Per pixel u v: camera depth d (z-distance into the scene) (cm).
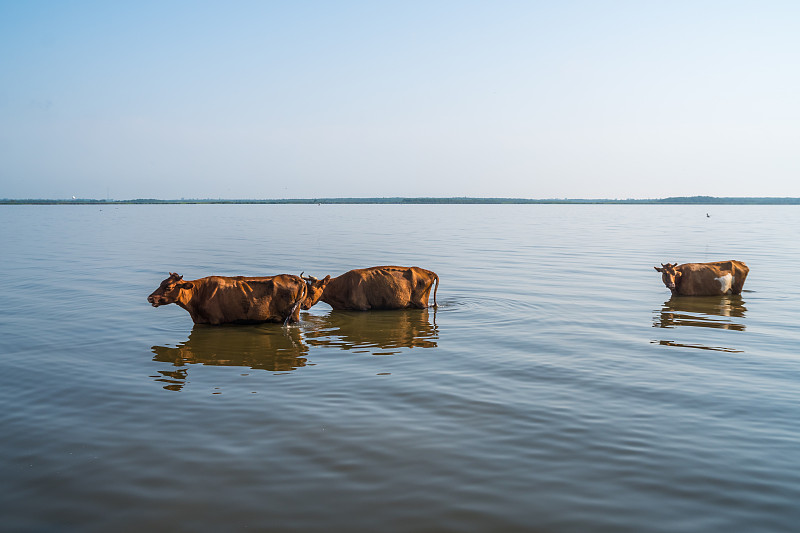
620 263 3250
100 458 818
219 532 643
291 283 1711
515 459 811
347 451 837
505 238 5428
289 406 1016
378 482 748
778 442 863
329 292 1920
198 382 1151
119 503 703
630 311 1870
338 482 749
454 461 805
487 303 2022
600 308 1922
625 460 806
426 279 1927
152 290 2275
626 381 1144
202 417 966
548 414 973
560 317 1778
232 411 993
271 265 3072
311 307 1947
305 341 1494
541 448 845
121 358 1329
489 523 658
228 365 1272
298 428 919
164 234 6012
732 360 1290
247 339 1517
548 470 779
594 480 752
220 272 2773
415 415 972
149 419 959
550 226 7975
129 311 1873
